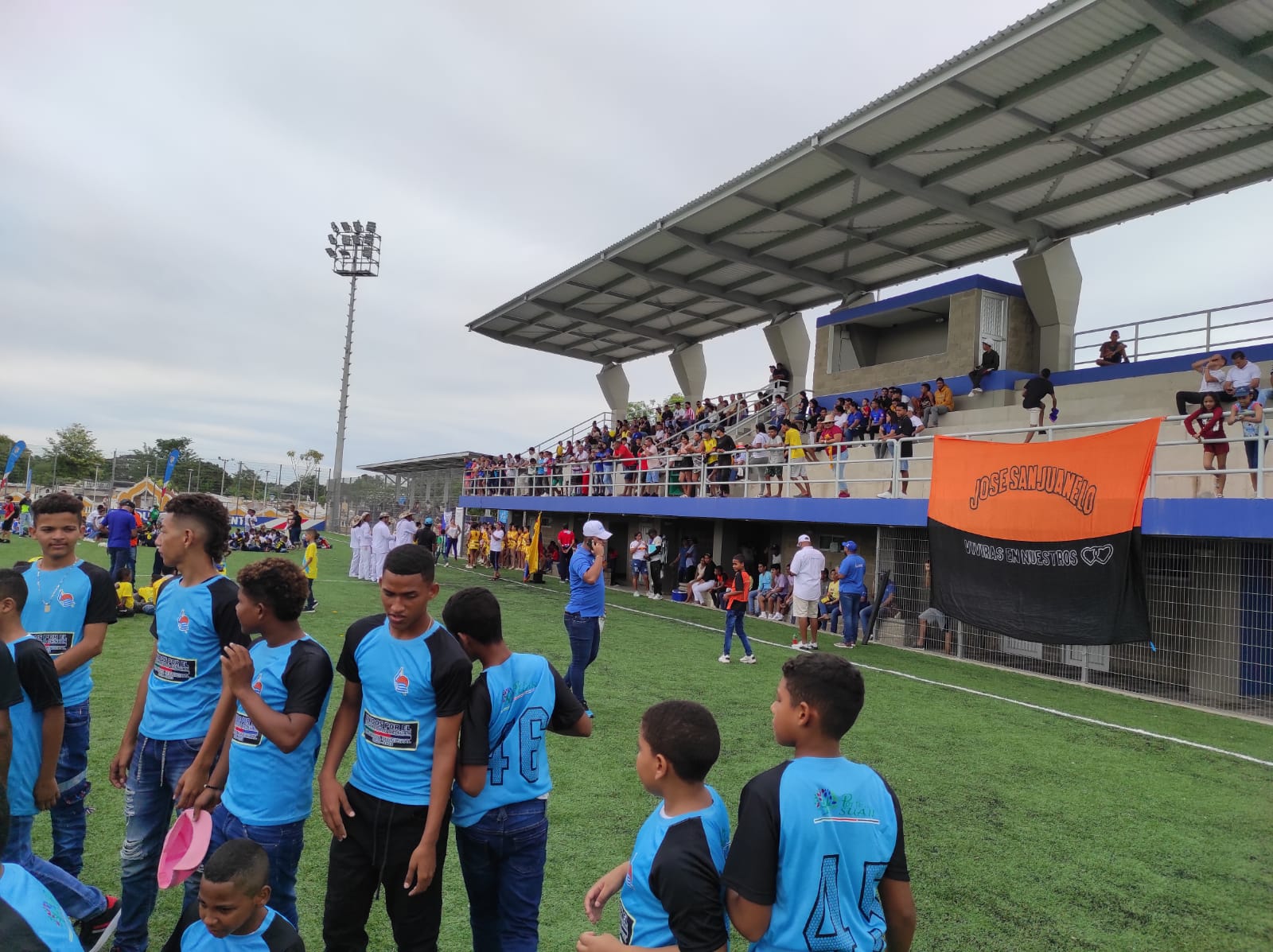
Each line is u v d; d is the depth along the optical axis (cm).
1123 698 956
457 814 293
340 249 3328
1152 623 1080
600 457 2444
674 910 203
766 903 195
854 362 2206
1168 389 1432
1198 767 681
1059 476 1046
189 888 302
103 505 2841
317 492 4516
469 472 3375
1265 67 1082
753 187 1681
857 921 199
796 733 215
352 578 2042
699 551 2120
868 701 873
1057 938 391
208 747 298
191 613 334
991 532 1127
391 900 284
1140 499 959
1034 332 1867
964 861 477
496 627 295
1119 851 499
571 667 751
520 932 292
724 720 762
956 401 1773
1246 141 1340
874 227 1852
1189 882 459
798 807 199
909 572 1396
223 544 349
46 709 325
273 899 294
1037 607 1056
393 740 281
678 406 2945
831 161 1541
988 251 1909
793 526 1802
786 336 2452
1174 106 1260
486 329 2927
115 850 439
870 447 1597
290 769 293
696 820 214
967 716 826
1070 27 1085
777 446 1656
